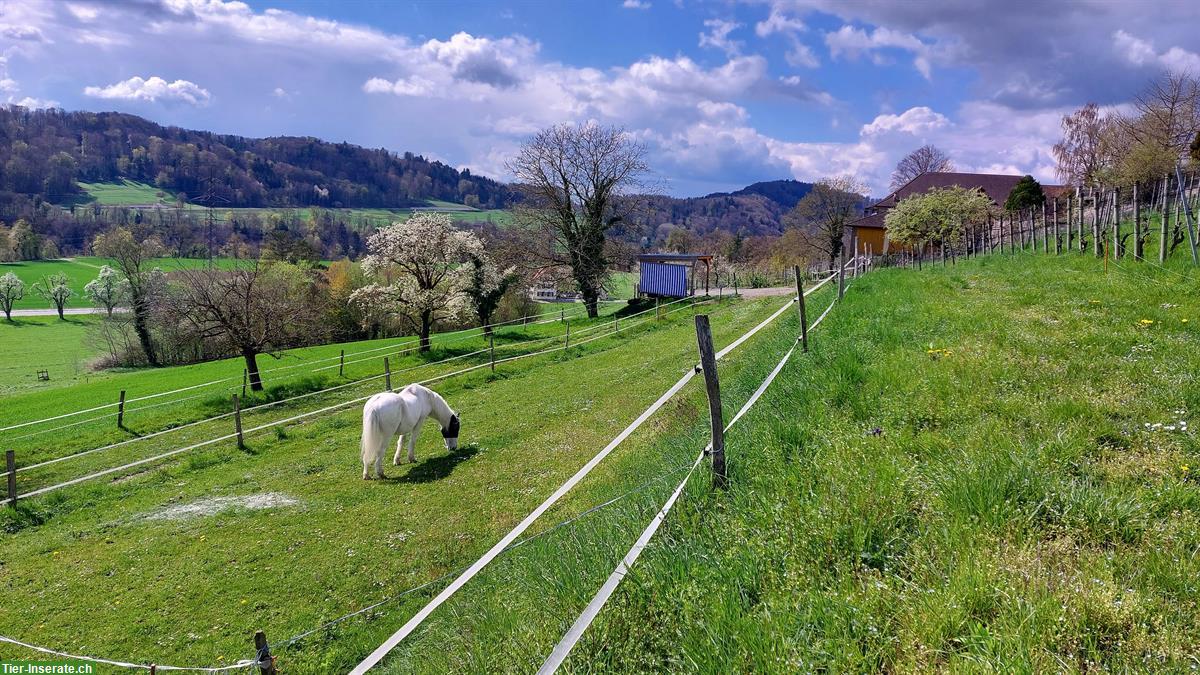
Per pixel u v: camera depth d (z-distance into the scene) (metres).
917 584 3.66
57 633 8.85
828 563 4.09
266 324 26.23
